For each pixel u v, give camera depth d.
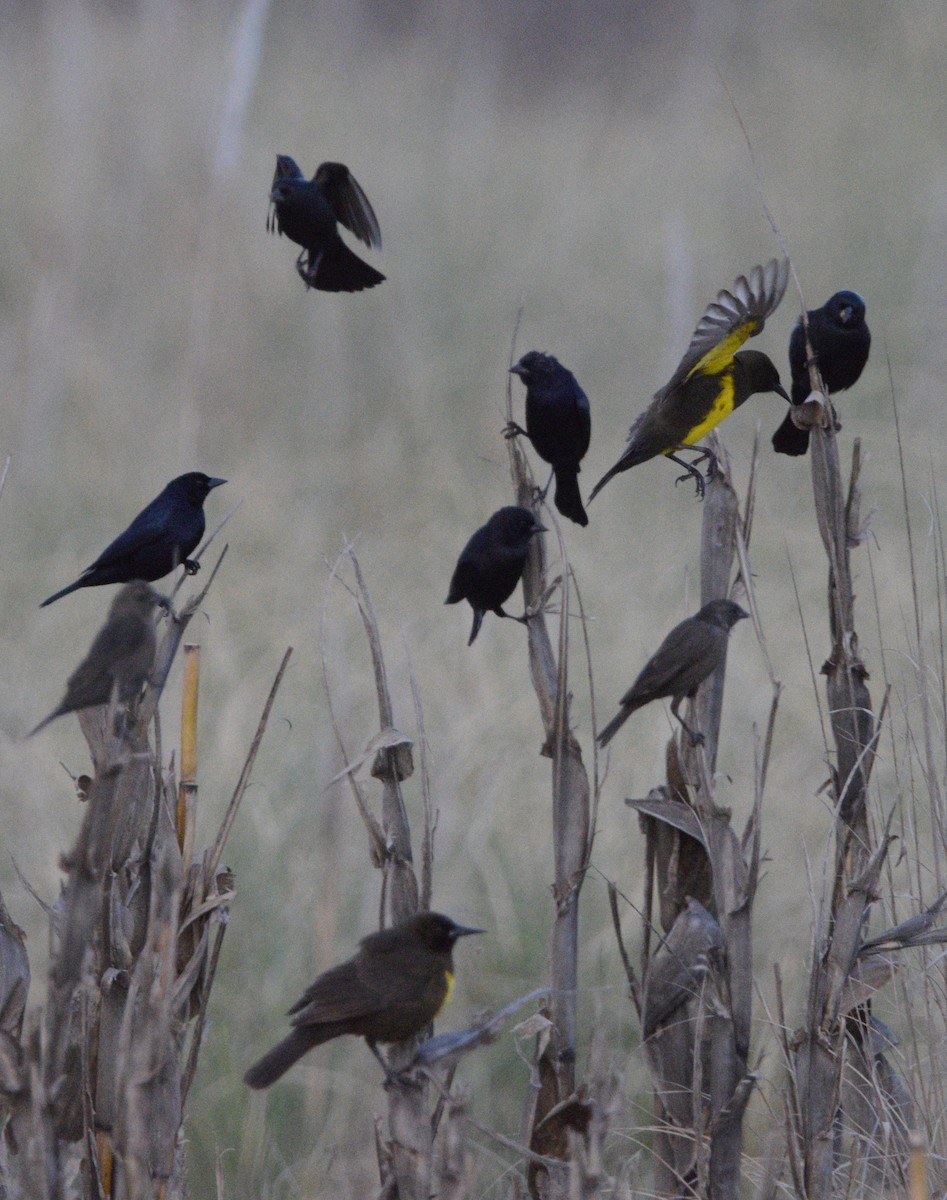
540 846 10.84
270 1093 8.75
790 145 28.42
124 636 4.61
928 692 6.49
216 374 20.86
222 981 9.40
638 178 28.16
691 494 18.73
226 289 22.44
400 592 15.15
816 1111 5.62
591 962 9.46
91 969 5.25
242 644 13.84
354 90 30.81
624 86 35.00
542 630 5.49
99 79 27.12
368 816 5.38
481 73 33.19
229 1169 8.23
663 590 15.05
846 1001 5.61
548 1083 5.42
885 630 13.38
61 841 10.53
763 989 8.88
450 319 23.22
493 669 13.12
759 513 17.45
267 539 16.75
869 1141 6.09
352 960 4.95
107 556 6.14
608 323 23.33
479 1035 4.96
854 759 5.84
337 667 12.62
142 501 17.86
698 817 5.54
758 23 33.28
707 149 29.05
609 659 13.33
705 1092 5.60
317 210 6.57
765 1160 5.91
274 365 21.77
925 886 8.08
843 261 23.86
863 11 31.95
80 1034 5.20
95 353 20.83
